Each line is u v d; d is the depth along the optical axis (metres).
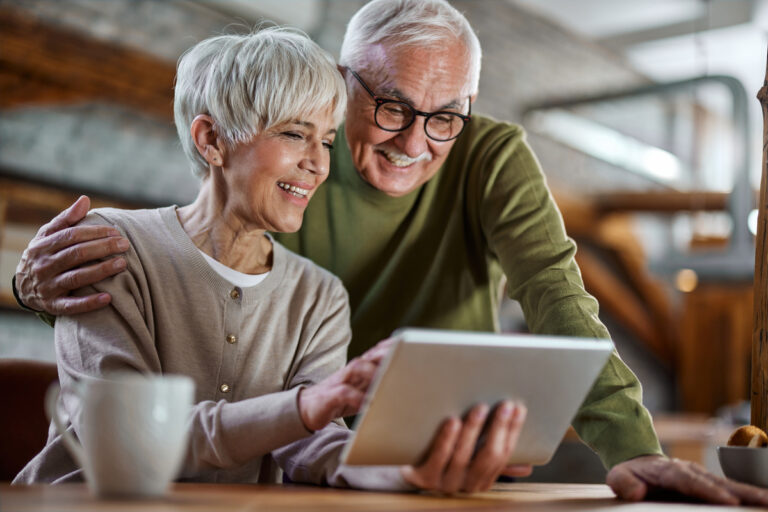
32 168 4.68
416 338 0.88
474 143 1.73
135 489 0.86
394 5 1.56
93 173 4.93
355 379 1.02
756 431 1.18
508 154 1.69
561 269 1.48
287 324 1.39
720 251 6.00
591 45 8.31
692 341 9.07
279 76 1.26
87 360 1.20
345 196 1.72
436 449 0.98
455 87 1.54
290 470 1.25
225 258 1.37
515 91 7.57
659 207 7.91
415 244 1.73
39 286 1.28
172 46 5.18
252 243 1.38
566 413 1.04
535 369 0.97
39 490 0.93
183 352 1.30
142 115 5.07
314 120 1.30
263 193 1.30
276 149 1.29
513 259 1.56
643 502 1.04
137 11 4.96
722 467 1.15
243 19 5.41
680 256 6.03
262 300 1.37
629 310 9.05
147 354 1.25
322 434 1.24
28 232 4.67
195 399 1.30
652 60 8.66
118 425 0.85
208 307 1.32
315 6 5.70
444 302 1.74
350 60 1.59
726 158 9.84
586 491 1.21
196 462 1.10
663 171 9.27
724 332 8.96
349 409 1.05
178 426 0.87
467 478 1.02
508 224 1.61
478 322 1.76
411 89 1.51
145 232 1.35
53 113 4.71
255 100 1.26
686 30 7.88
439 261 1.73
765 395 1.28
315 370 1.38
